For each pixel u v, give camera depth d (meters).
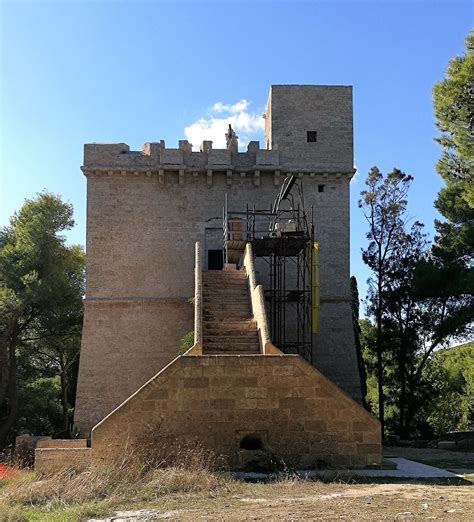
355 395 28.62
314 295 26.81
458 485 12.90
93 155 29.84
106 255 29.20
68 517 10.01
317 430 15.70
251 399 15.72
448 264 34.44
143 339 28.50
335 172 30.31
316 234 30.00
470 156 26.47
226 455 15.40
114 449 15.21
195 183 30.17
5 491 12.91
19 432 36.09
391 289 38.25
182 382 15.67
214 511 10.15
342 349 29.09
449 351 44.84
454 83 25.72
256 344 19.12
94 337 28.39
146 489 12.30
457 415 42.84
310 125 30.83
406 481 13.61
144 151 30.27
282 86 31.03
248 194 30.25
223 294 22.78
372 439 15.73
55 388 42.75
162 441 15.36
